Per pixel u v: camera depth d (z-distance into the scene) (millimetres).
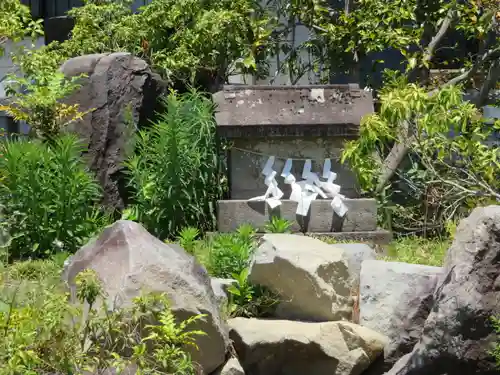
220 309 4164
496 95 7266
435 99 4320
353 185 5887
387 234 5691
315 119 5758
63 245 5332
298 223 5695
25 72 7105
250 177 5836
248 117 5758
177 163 5895
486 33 7156
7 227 5266
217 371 3811
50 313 3236
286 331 4156
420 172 6078
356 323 4332
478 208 3756
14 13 6547
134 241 3820
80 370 3178
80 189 5445
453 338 3545
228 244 4855
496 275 3576
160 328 3367
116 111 6309
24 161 5387
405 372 3676
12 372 2963
